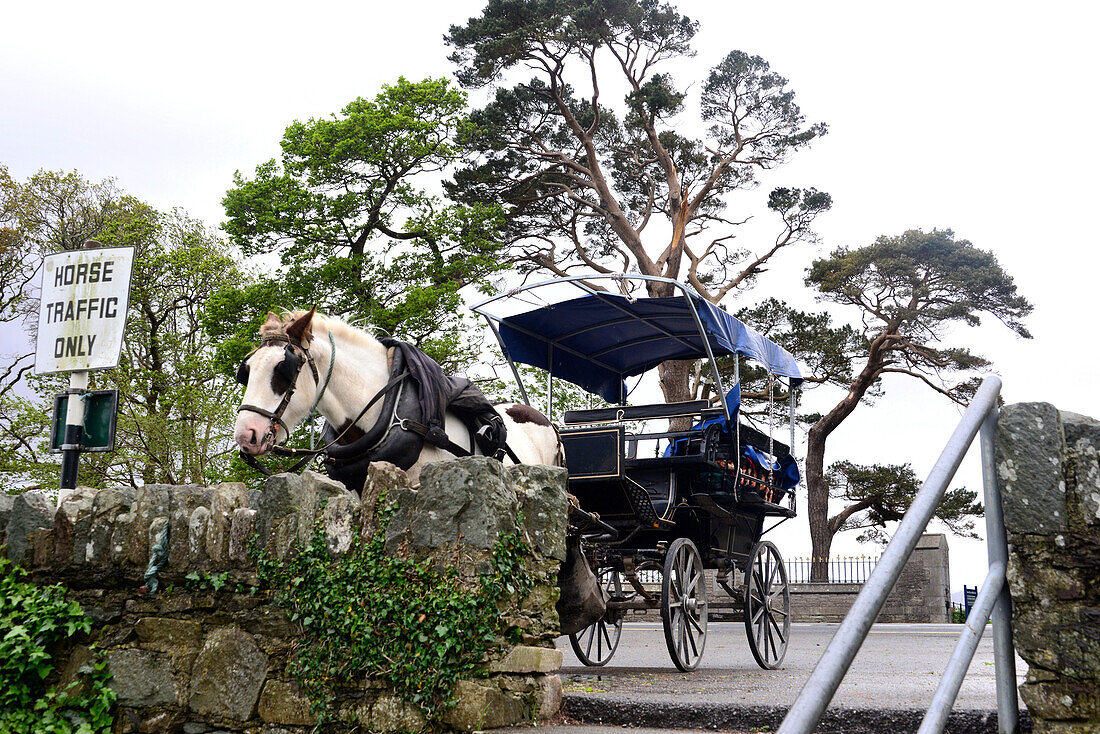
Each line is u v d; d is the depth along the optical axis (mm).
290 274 26391
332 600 5398
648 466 9859
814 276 35469
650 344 12695
